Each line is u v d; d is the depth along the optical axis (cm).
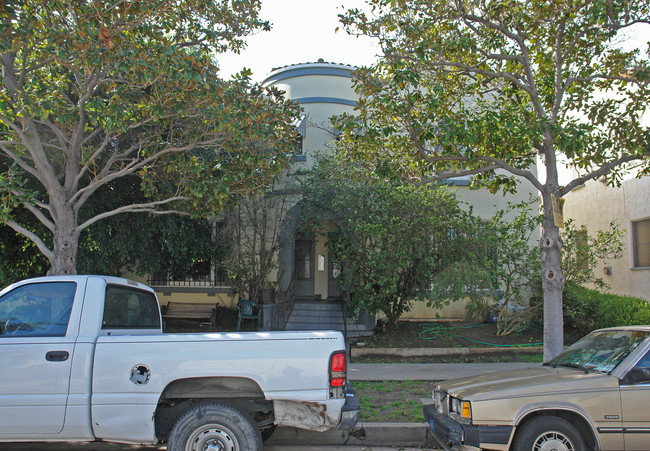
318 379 454
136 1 813
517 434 467
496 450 459
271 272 1373
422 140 866
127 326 552
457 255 1133
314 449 596
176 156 995
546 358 748
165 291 1470
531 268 1162
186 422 450
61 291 499
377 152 938
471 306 1167
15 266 1205
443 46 891
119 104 825
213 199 920
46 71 972
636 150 850
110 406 449
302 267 1541
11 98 839
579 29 902
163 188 1063
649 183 1348
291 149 971
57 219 831
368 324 1229
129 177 1166
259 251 1312
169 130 984
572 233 1194
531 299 1210
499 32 946
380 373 928
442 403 546
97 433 452
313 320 1334
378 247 1138
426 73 1049
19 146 929
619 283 1491
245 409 477
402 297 1191
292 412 460
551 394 466
